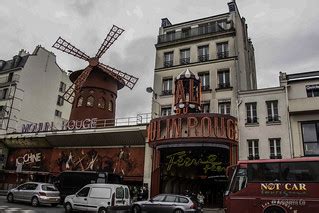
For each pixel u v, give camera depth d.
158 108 23.81
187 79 21.20
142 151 24.16
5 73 36.22
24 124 31.58
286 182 11.28
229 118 19.27
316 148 17.97
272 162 11.75
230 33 23.36
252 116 20.22
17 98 33.94
